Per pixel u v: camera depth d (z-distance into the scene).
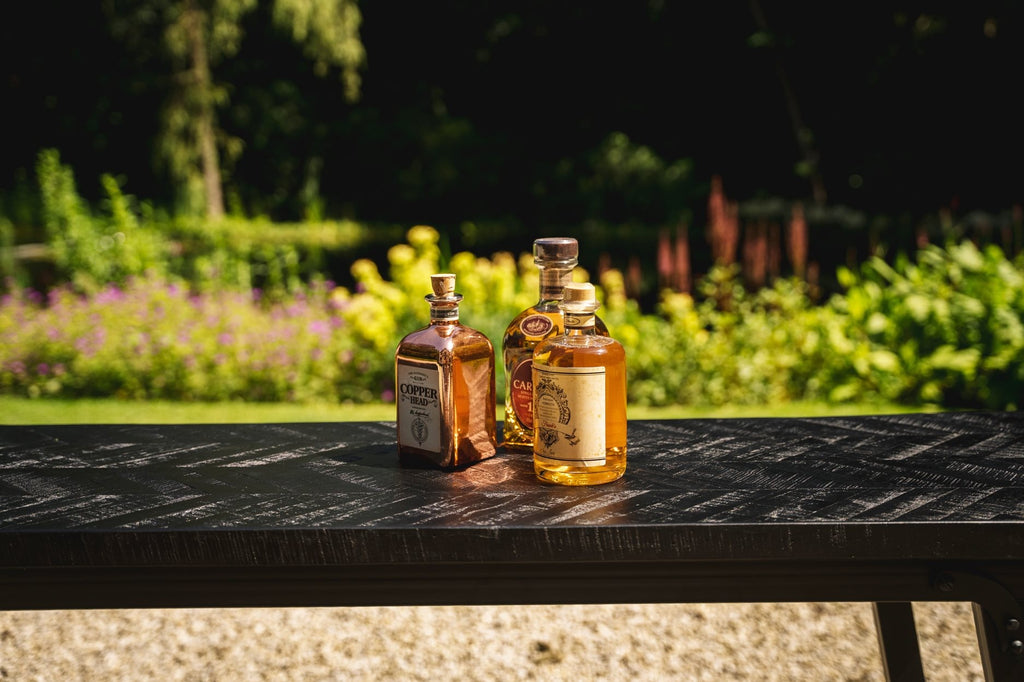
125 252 7.84
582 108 20.12
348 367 5.77
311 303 6.41
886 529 1.27
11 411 5.26
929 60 14.44
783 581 1.33
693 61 18.44
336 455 1.63
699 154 19.16
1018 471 1.51
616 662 2.71
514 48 19.98
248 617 3.04
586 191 19.53
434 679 2.62
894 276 5.76
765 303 6.14
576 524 1.28
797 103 17.03
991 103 14.08
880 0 14.91
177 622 3.00
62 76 18.12
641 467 1.55
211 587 1.33
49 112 18.28
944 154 14.67
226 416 5.14
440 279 1.55
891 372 5.32
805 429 1.77
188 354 5.71
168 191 18.33
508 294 5.83
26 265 10.42
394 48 20.61
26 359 5.87
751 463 1.56
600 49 19.30
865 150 15.83
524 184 20.38
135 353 5.81
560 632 2.92
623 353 1.46
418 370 1.54
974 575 1.33
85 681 2.61
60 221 8.24
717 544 1.27
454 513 1.33
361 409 5.39
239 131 19.94
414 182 20.59
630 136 19.75
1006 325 5.15
